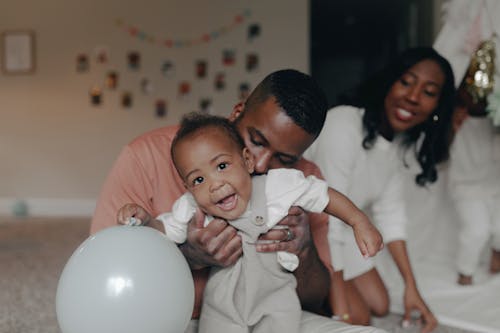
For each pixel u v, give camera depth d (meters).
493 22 1.71
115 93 4.37
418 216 2.25
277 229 0.93
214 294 0.95
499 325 1.53
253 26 4.20
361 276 1.64
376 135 1.50
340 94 1.62
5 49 4.41
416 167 1.65
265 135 0.90
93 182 4.44
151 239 0.81
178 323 0.80
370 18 6.44
